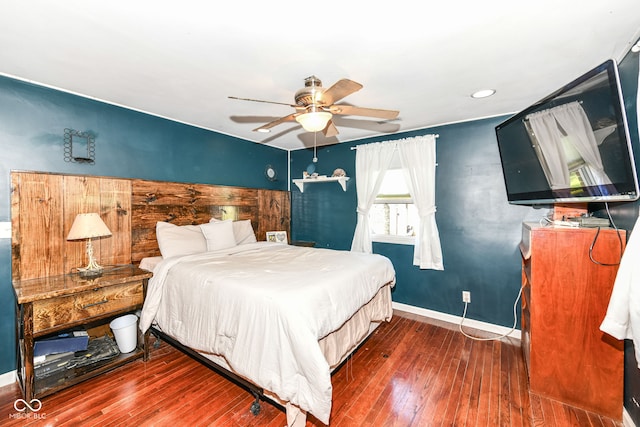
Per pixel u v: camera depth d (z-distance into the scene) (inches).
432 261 128.3
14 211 81.5
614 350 67.1
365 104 101.4
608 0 49.7
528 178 90.6
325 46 64.4
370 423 65.7
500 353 97.3
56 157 90.0
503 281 114.3
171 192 119.7
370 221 155.3
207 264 93.9
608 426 64.6
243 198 152.2
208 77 80.4
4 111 80.4
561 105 69.2
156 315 91.4
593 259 68.7
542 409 70.0
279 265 94.3
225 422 65.9
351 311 78.9
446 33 59.5
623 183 58.7
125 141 106.3
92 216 88.1
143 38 61.5
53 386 72.7
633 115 63.6
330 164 166.6
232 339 69.2
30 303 69.8
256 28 57.8
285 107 105.6
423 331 115.0
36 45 64.2
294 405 60.9
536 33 59.6
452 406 71.1
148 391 76.2
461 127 122.0
